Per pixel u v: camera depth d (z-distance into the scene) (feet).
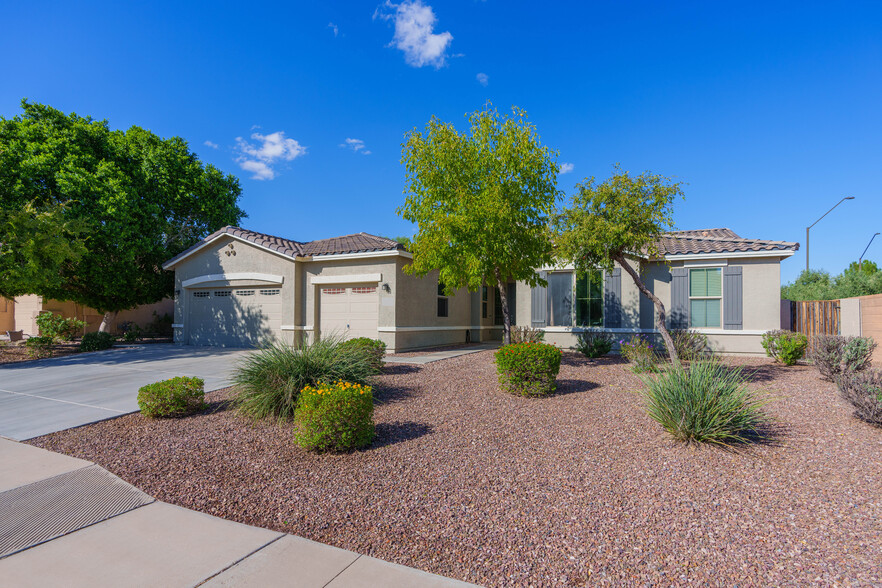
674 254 45.09
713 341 44.19
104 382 33.09
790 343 36.19
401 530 12.67
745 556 11.17
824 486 14.79
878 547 11.40
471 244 34.53
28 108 57.57
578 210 33.68
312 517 13.52
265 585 10.18
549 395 26.91
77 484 15.94
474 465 17.15
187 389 24.34
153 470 17.15
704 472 16.08
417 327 50.26
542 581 10.35
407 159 37.27
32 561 11.16
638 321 46.44
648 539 11.99
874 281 72.79
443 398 26.61
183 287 60.23
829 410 22.34
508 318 38.45
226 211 75.36
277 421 23.00
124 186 59.36
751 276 43.06
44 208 50.44
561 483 15.47
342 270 50.16
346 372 26.18
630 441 19.22
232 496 14.97
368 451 18.76
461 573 10.69
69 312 75.92
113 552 11.60
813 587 9.96
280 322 52.47
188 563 11.08
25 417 24.22
